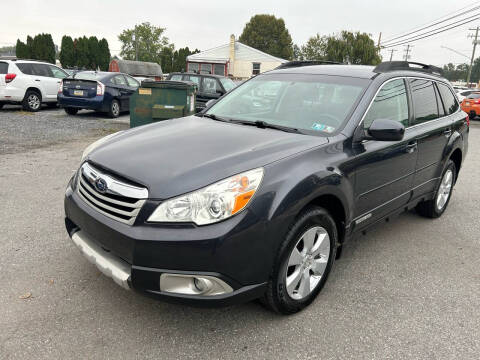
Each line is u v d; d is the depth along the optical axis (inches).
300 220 101.2
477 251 159.8
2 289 115.2
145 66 951.0
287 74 155.3
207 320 107.0
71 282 120.7
